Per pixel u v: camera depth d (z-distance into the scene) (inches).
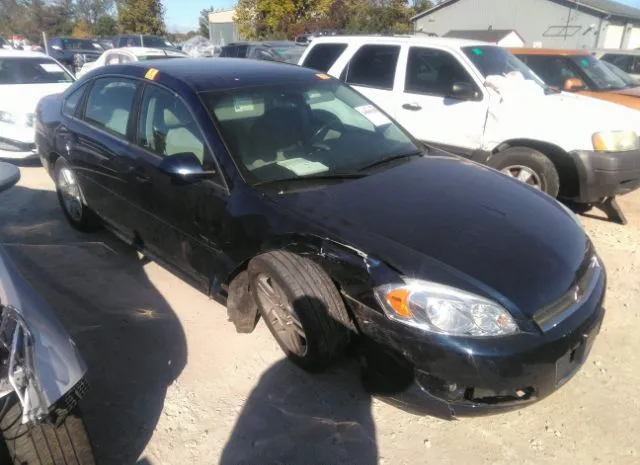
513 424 110.9
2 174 103.7
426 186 129.8
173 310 149.0
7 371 74.7
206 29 1955.0
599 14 1118.4
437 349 96.4
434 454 103.3
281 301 119.0
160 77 150.6
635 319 148.2
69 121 184.4
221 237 127.2
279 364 126.7
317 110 152.6
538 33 1206.3
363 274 104.6
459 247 106.0
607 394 119.3
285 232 115.9
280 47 560.4
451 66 236.5
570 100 232.2
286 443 105.0
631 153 204.7
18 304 84.0
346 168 136.4
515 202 127.1
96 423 108.9
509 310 97.0
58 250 184.4
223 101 139.6
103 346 133.0
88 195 179.9
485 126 223.9
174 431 107.7
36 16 1628.9
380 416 112.3
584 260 114.5
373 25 1104.2
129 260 178.1
